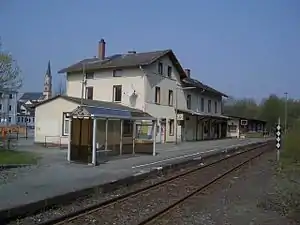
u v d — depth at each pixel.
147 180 16.47
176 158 23.83
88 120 20.72
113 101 38.72
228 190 14.20
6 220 8.62
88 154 20.28
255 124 79.31
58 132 32.38
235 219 9.62
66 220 8.84
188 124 47.56
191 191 13.54
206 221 9.28
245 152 33.72
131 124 27.56
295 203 11.72
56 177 14.63
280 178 17.70
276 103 84.06
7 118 77.19
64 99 32.19
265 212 10.51
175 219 9.33
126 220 9.08
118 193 13.14
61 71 41.41
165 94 41.50
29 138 43.28
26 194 10.87
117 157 23.38
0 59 35.66
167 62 42.03
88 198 11.95
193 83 49.00
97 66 39.41
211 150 31.41
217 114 60.03
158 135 39.91
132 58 40.06
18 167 17.48
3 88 36.38
